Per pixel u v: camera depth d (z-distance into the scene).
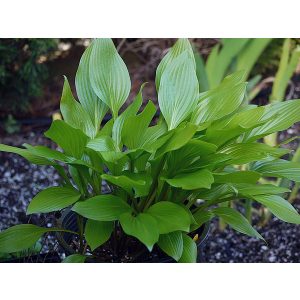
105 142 0.56
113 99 0.63
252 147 0.58
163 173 0.61
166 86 0.61
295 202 0.95
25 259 0.77
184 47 0.66
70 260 0.58
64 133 0.55
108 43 0.64
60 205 0.57
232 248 0.88
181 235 0.56
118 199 0.57
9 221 0.89
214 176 0.56
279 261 0.86
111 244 0.66
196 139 0.53
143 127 0.57
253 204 0.95
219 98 0.61
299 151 0.86
